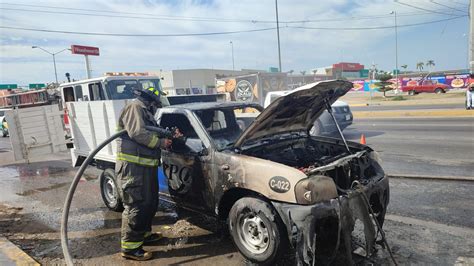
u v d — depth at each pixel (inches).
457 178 247.4
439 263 141.1
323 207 126.0
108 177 227.5
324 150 185.5
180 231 190.2
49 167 412.5
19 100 705.6
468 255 146.3
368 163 163.3
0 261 162.1
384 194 157.3
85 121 262.5
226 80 969.5
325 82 144.7
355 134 495.5
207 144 161.2
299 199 127.2
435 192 226.5
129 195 157.2
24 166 430.0
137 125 152.5
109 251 172.4
